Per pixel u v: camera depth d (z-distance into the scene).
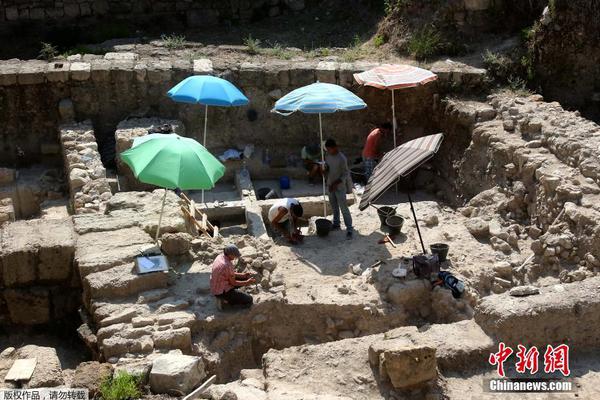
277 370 7.52
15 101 14.77
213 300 9.23
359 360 7.54
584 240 9.95
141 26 19.27
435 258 9.77
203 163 9.86
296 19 19.28
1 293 9.76
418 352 7.03
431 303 9.66
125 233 10.21
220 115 15.27
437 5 16.33
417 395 7.16
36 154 15.15
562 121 12.39
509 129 12.87
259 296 9.32
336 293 9.69
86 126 14.64
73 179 12.61
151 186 13.84
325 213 12.57
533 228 11.02
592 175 10.75
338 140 15.53
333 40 17.88
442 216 11.93
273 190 13.94
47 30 18.70
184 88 13.16
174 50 16.62
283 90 15.27
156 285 9.29
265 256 10.09
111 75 14.89
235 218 12.80
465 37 16.16
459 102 14.36
